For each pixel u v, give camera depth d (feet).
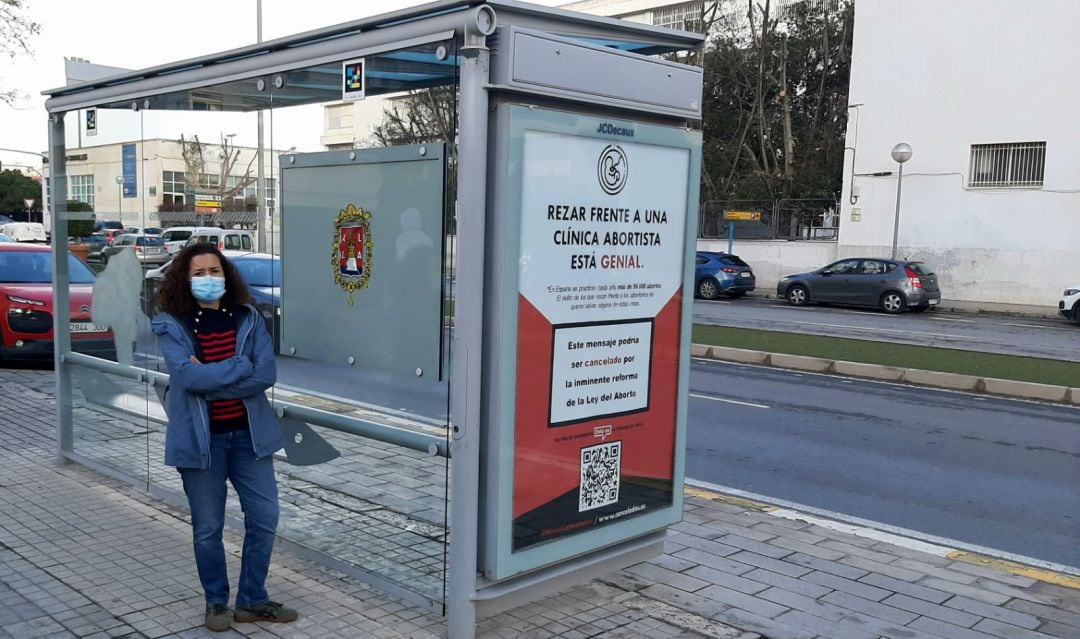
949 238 84.53
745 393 37.19
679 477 15.98
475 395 12.73
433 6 12.66
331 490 15.64
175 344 12.99
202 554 13.30
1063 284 78.74
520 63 12.37
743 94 132.26
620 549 15.29
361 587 15.16
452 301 13.17
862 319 69.31
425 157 13.52
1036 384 37.52
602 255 14.11
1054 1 77.36
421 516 14.07
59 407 22.29
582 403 14.10
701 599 15.35
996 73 81.00
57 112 22.04
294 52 15.44
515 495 13.28
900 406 34.96
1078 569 17.92
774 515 20.51
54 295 22.26
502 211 12.60
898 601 15.60
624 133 14.20
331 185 15.38
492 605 13.48
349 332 15.28
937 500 22.58
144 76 18.81
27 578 15.26
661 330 15.30
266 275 16.87
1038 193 79.46
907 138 86.38
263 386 13.38
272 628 13.52
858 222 90.17
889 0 86.38
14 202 250.78
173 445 12.92
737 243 102.01
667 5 148.66
